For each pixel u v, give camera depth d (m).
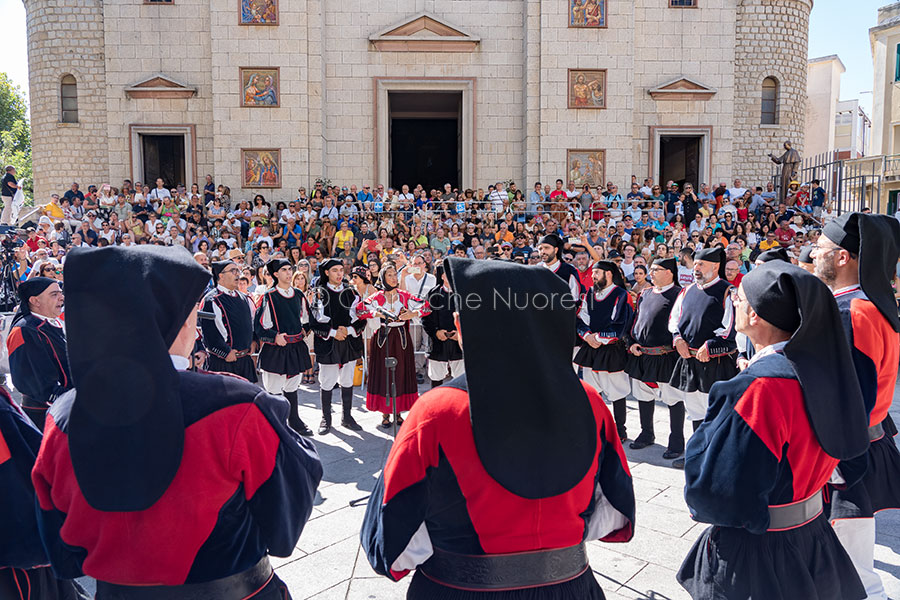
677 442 5.53
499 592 1.74
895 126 22.67
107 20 19.50
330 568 3.71
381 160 20.02
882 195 20.97
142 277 1.65
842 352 2.27
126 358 1.58
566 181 19.64
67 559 1.85
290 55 19.06
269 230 16.31
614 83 19.59
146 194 18.28
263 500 1.78
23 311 4.42
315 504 4.64
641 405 5.93
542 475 1.74
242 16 18.97
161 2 19.52
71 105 20.91
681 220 17.81
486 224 16.66
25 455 2.20
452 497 1.76
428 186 26.81
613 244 14.36
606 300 6.01
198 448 1.68
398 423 6.47
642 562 3.74
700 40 20.52
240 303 6.10
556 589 1.76
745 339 4.84
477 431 1.71
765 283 2.33
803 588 2.17
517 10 20.06
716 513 2.17
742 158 22.02
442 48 19.94
